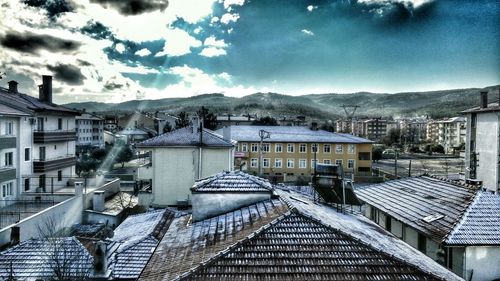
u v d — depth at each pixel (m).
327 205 15.09
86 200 28.22
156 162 31.42
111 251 12.43
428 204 19.98
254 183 13.25
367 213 25.44
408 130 171.12
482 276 15.48
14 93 39.06
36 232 21.36
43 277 12.50
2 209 27.25
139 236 15.52
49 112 36.84
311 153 62.41
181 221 13.77
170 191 31.23
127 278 12.34
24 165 32.75
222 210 12.74
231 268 8.80
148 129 109.31
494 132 47.69
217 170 31.48
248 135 63.97
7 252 13.80
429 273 9.09
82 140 97.19
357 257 9.37
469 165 51.16
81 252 13.63
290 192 16.20
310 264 9.05
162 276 9.02
